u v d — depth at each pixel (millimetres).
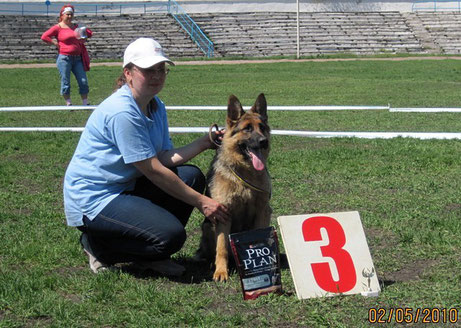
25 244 5641
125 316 4016
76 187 4879
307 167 8906
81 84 16156
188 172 5289
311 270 4340
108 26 46531
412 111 15430
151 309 4113
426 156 9461
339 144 10828
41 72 30859
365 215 6539
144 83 4676
